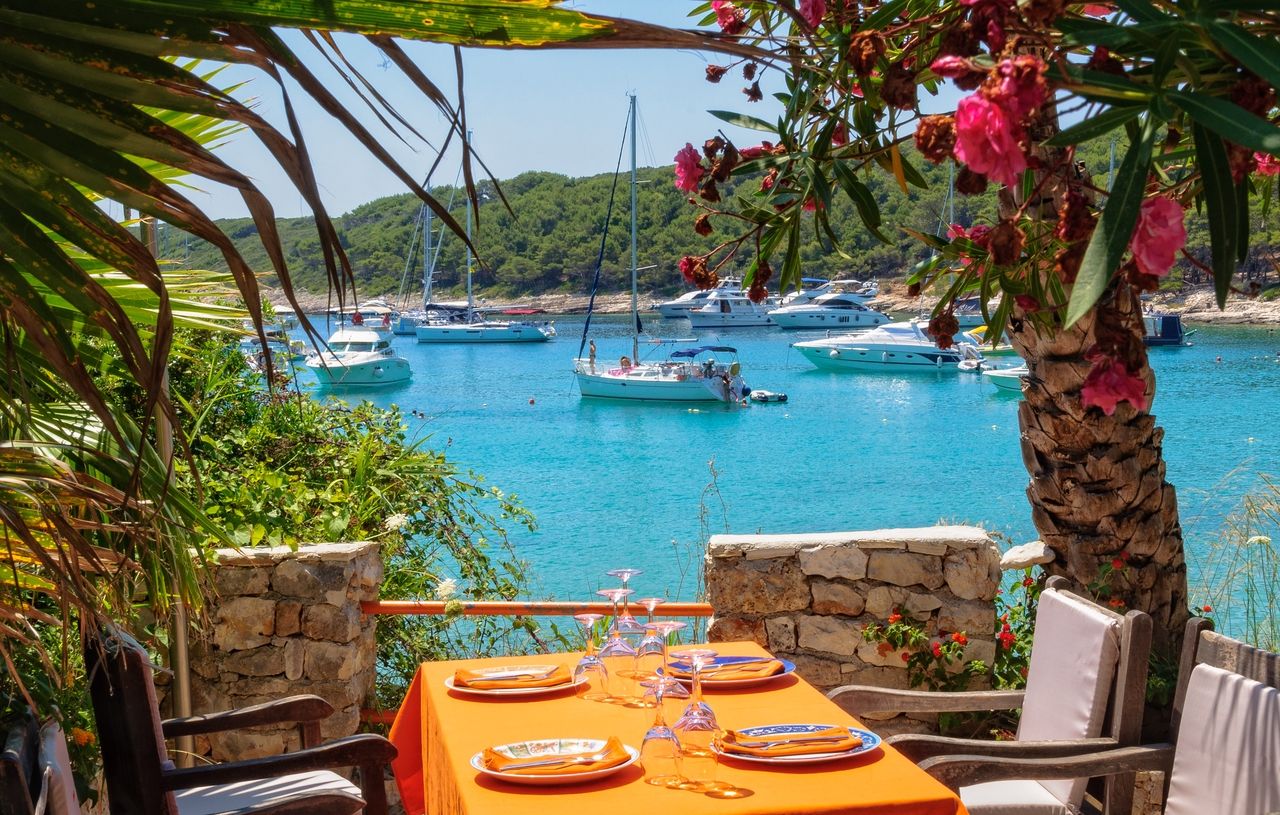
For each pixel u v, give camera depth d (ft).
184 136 4.73
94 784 12.72
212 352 20.35
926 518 79.00
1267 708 9.16
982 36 5.02
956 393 157.17
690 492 91.20
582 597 49.47
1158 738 14.48
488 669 11.51
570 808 7.95
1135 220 4.31
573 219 327.06
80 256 8.85
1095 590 15.19
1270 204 7.43
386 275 270.46
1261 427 111.86
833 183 7.18
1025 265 6.90
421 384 175.83
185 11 4.56
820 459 107.24
